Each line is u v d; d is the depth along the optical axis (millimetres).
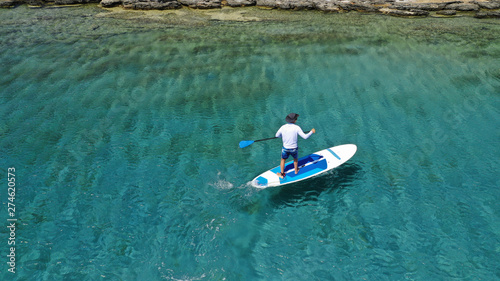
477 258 5453
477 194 6824
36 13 19688
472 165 7680
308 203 6746
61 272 5258
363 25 17875
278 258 5590
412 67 12914
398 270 5309
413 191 6969
